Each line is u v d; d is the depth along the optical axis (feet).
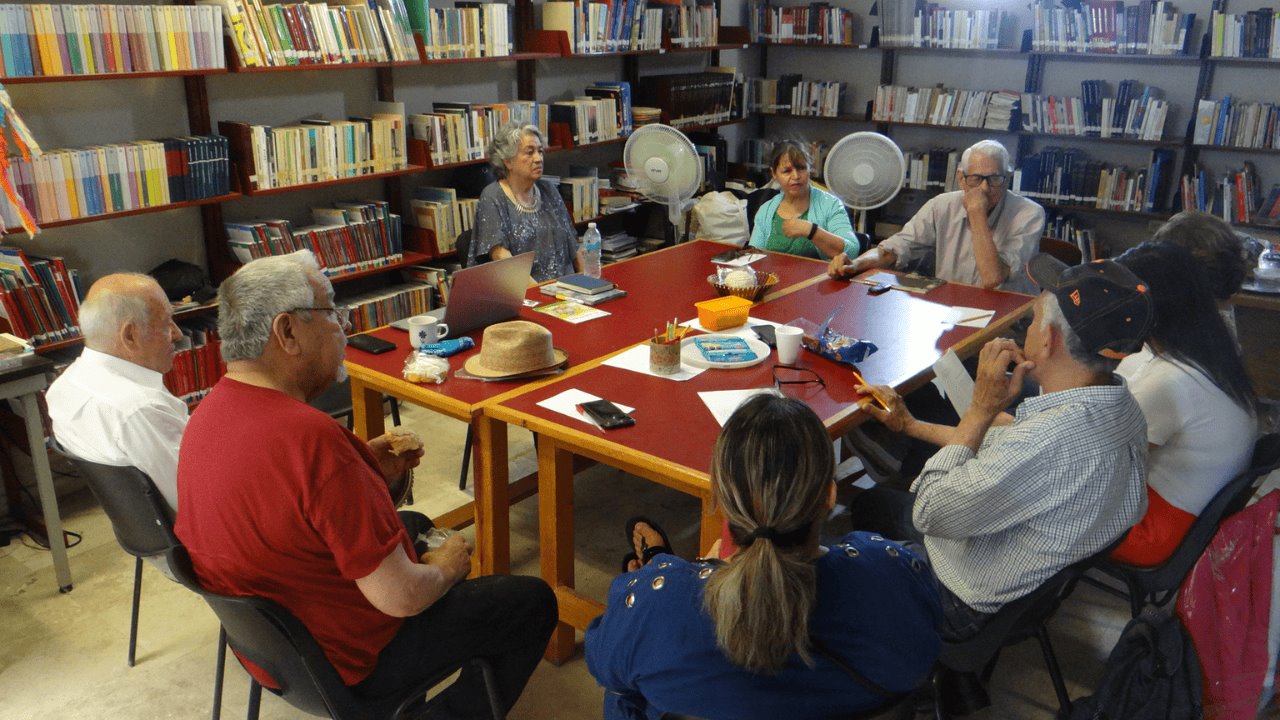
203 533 5.04
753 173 21.20
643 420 7.15
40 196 9.87
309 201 13.55
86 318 6.71
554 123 16.06
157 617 8.62
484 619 5.83
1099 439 5.33
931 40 18.53
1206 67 16.24
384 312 13.57
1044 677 7.72
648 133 12.62
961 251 11.90
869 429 9.68
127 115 11.27
